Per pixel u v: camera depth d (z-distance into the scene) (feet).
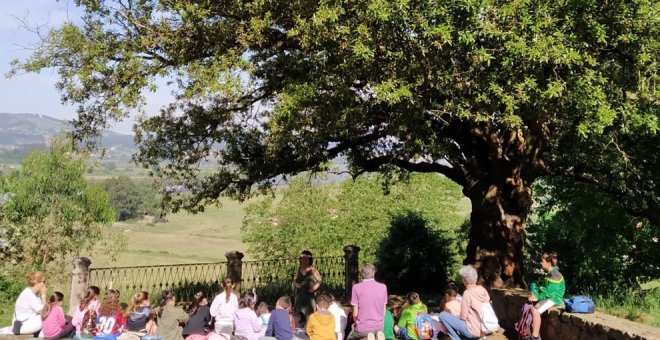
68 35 37.09
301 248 105.50
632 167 47.01
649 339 20.84
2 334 31.40
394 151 49.80
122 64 36.91
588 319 24.90
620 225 66.23
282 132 37.88
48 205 66.13
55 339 31.32
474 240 45.73
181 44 37.37
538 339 27.86
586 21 31.48
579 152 50.21
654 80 34.68
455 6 30.45
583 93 30.94
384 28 31.40
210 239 218.79
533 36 30.58
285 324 28.12
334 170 53.57
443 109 35.73
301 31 34.83
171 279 55.88
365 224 104.73
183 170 50.88
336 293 52.65
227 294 31.65
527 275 69.56
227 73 34.68
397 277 60.95
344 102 35.81
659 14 32.53
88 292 33.09
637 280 68.64
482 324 27.91
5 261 62.49
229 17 38.40
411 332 28.96
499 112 34.71
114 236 72.23
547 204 71.82
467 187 47.57
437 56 32.55
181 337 31.65
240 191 51.96
